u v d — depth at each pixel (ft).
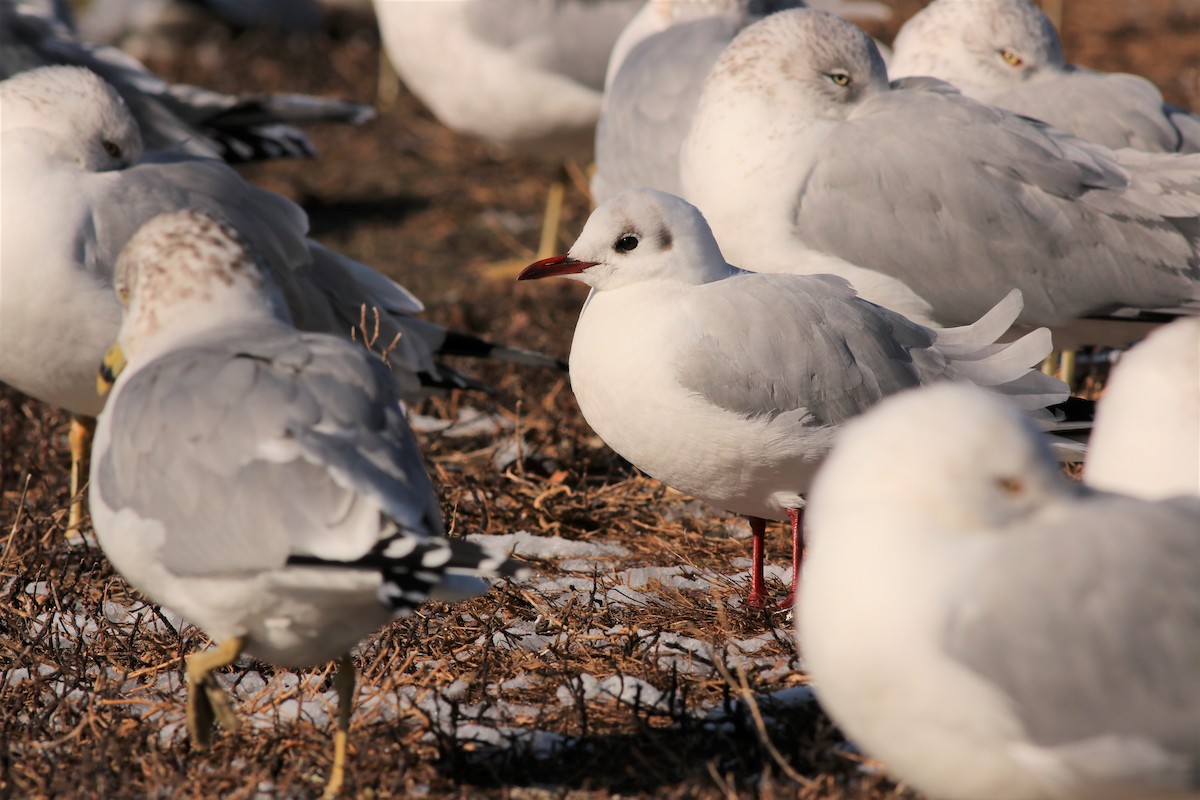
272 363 25.34
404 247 70.33
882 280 40.24
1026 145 40.45
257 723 28.99
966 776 21.39
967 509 20.98
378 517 23.48
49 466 43.62
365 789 25.70
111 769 26.30
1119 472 25.29
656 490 42.01
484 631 32.65
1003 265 39.88
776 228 40.86
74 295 37.17
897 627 20.75
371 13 106.93
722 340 32.32
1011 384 34.06
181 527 24.56
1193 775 20.52
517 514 40.78
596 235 33.32
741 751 26.91
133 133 39.24
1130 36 96.84
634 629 31.58
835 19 41.75
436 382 44.86
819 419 32.63
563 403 48.60
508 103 63.57
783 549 38.47
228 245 27.63
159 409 25.20
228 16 100.42
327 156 84.43
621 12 62.13
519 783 26.58
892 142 40.14
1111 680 20.25
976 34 46.60
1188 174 40.50
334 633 25.14
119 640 32.19
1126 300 40.22
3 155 37.35
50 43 50.90
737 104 41.37
